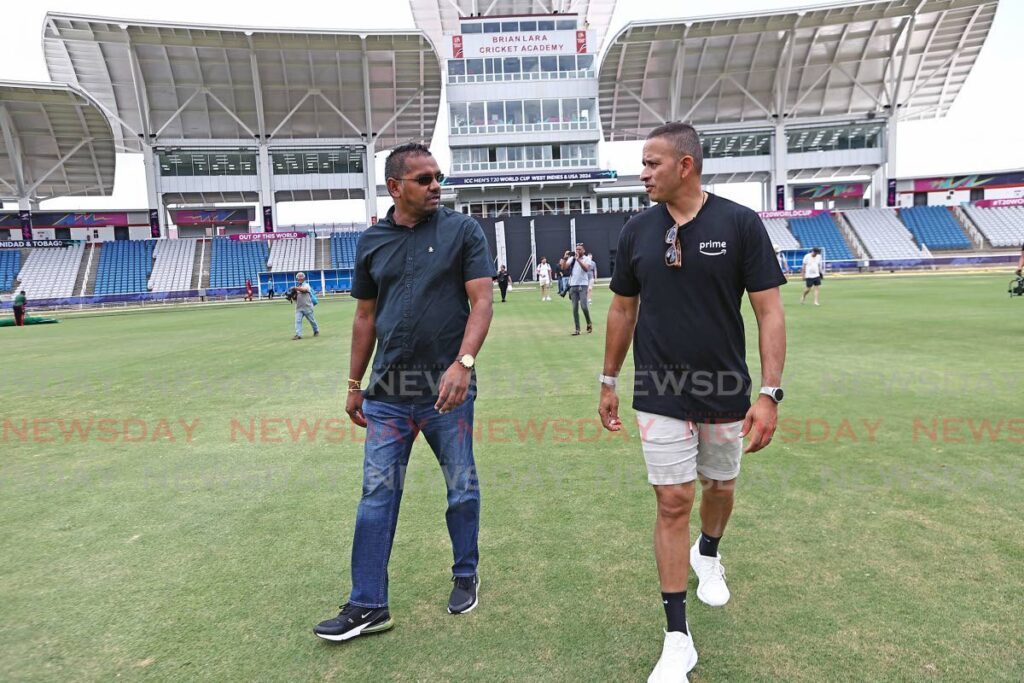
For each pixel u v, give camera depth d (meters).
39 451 5.08
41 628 2.53
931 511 3.34
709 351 2.25
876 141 45.72
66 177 47.34
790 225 44.31
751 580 2.72
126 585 2.87
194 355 11.30
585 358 9.01
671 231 2.26
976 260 37.59
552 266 38.16
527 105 40.78
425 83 44.19
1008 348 8.42
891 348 8.71
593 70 40.91
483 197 42.50
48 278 38.88
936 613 2.42
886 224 43.62
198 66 40.44
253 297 40.25
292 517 3.61
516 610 2.59
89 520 3.63
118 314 28.58
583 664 2.23
